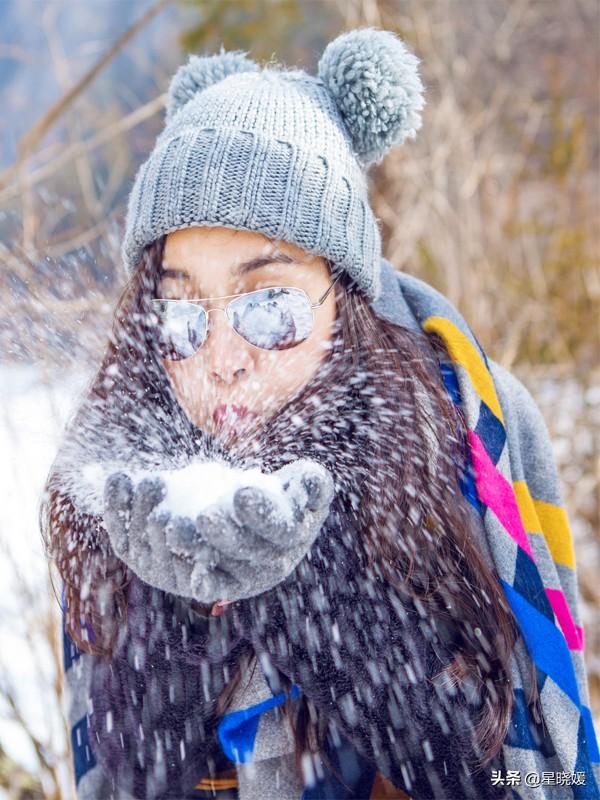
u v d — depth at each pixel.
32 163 2.33
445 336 1.25
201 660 1.07
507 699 1.08
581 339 3.16
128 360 1.16
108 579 1.15
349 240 1.09
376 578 1.08
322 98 1.16
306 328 1.07
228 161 1.05
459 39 3.47
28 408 1.34
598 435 2.79
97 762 1.25
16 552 1.49
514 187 3.32
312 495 0.93
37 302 1.37
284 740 1.11
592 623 2.54
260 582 0.94
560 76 3.67
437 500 1.10
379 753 1.07
